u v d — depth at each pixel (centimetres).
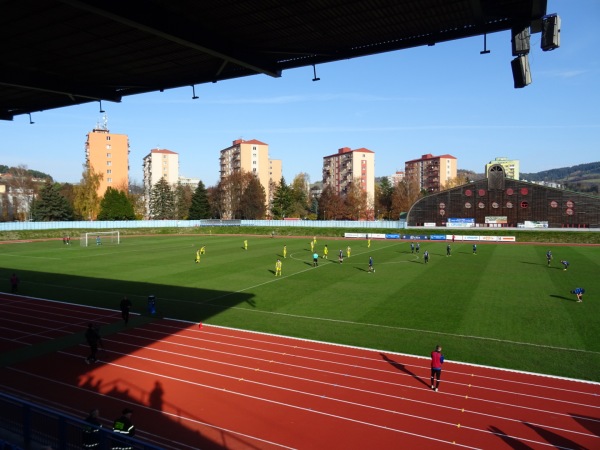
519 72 1298
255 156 14888
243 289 3428
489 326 2403
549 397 1552
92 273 4200
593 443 1263
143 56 1755
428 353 2002
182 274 4125
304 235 9012
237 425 1368
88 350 2064
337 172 16138
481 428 1345
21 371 1811
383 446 1247
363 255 5578
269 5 1328
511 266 4547
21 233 8062
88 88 2128
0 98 2450
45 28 1491
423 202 8300
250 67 1706
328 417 1417
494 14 1334
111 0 1205
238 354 1997
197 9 1345
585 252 5753
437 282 3669
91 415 1164
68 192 11988
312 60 1775
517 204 7750
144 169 18588
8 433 1187
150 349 2069
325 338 2217
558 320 2503
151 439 1288
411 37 1571
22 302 3014
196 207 11156
